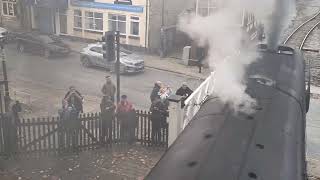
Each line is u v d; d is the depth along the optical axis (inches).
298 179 193.3
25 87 722.2
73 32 1181.7
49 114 581.6
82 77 816.9
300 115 269.4
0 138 419.2
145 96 705.0
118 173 404.2
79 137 448.5
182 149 212.2
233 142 209.3
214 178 176.4
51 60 961.5
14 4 1275.8
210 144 209.0
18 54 1006.4
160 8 1020.5
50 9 1197.7
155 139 466.9
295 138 229.6
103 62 864.3
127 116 458.9
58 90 714.2
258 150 203.0
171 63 955.3
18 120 425.7
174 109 394.3
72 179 387.5
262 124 234.4
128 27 1072.8
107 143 461.1
